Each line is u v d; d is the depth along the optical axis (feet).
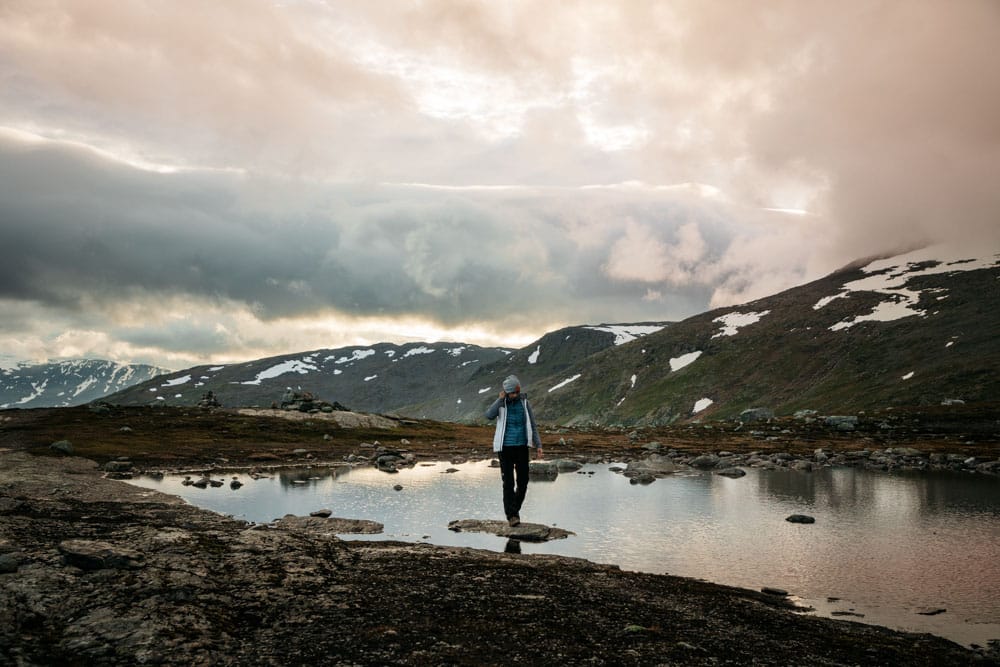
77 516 50.60
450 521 57.47
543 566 39.47
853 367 636.48
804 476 103.40
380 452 140.15
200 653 22.06
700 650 24.61
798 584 39.06
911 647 27.14
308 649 23.00
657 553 46.47
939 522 60.08
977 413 282.36
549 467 105.91
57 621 24.40
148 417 180.96
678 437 224.33
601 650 24.02
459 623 26.68
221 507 64.39
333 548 40.78
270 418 198.29
